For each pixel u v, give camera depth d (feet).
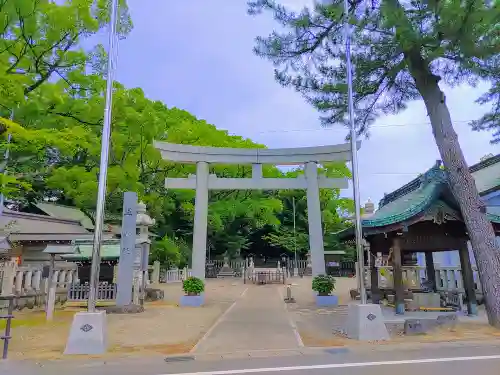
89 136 52.29
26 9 39.01
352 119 30.40
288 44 37.99
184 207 99.35
